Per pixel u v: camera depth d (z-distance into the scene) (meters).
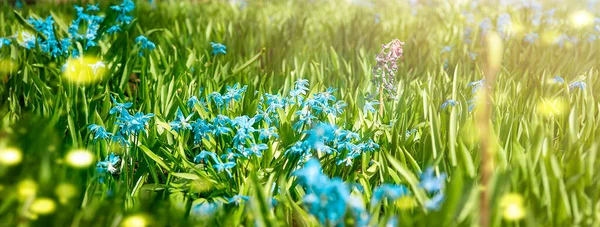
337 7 9.20
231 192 2.62
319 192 1.81
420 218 1.94
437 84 3.87
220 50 4.52
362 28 5.97
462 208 1.88
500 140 2.80
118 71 4.03
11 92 3.78
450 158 2.55
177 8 7.20
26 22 4.57
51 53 4.32
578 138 2.81
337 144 2.74
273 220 2.02
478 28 5.95
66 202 2.15
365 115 3.39
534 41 5.53
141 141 2.96
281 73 4.16
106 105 3.24
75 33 4.56
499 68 4.24
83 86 3.57
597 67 4.37
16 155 2.33
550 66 4.44
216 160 2.54
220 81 4.09
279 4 9.28
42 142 2.48
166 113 3.38
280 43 5.34
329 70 4.31
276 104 2.97
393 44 3.51
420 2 9.59
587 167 2.28
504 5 8.34
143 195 2.37
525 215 1.99
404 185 2.48
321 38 5.69
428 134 2.75
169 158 2.81
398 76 4.47
